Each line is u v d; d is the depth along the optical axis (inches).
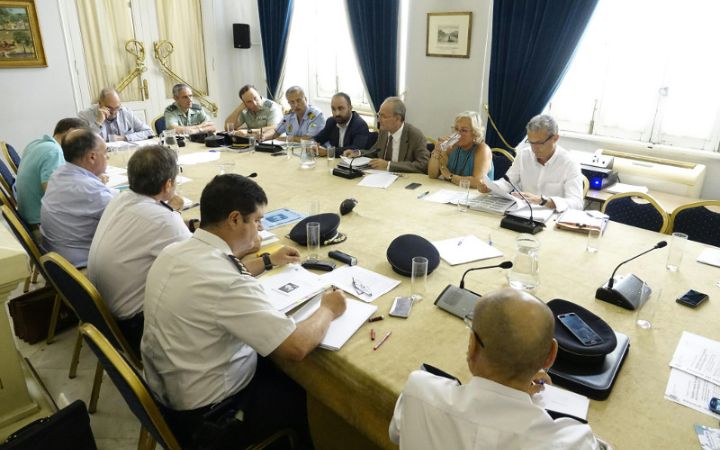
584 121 156.6
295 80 249.8
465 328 55.6
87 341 47.9
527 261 65.9
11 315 100.0
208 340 51.5
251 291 51.3
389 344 52.4
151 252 69.0
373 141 150.7
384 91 196.5
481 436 33.5
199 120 190.5
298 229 79.9
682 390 45.8
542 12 145.3
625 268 71.5
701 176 131.5
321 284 64.4
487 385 34.9
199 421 52.4
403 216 92.6
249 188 54.2
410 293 63.2
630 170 138.5
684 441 39.8
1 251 54.4
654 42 138.0
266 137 168.4
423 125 189.3
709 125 133.9
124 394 50.1
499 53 156.4
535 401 43.8
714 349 52.1
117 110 172.2
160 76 226.5
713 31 128.1
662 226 93.1
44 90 197.0
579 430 34.3
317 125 166.2
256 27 253.9
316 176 120.8
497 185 98.2
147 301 53.5
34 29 188.9
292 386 60.7
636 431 40.8
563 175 109.8
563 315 53.8
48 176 108.6
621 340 51.9
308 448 60.4
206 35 236.5
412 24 181.0
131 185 71.2
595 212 93.0
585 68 151.9
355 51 201.2
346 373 49.8
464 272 69.5
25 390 62.0
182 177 117.5
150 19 217.0
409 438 37.0
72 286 63.4
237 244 55.1
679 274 69.7
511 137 161.6
